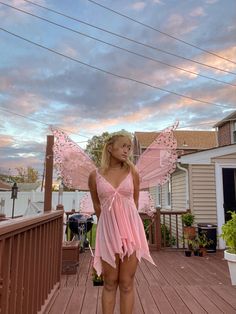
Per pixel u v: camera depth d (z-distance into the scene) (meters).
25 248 2.21
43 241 2.89
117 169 2.18
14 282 1.95
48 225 3.16
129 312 2.07
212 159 7.73
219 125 14.45
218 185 7.65
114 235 2.02
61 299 3.29
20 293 2.08
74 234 7.05
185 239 6.85
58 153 3.62
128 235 2.02
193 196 7.60
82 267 5.34
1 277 1.78
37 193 14.83
